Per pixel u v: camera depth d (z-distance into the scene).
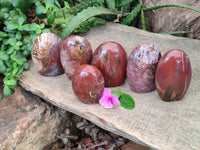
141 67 0.28
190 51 0.38
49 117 0.35
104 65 0.30
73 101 0.31
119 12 0.47
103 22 0.47
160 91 0.28
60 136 0.36
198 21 0.45
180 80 0.27
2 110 0.34
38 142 0.34
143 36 0.43
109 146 0.36
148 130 0.26
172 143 0.25
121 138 0.36
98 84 0.28
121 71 0.30
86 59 0.32
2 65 0.35
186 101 0.29
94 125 0.37
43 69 0.34
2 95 0.37
